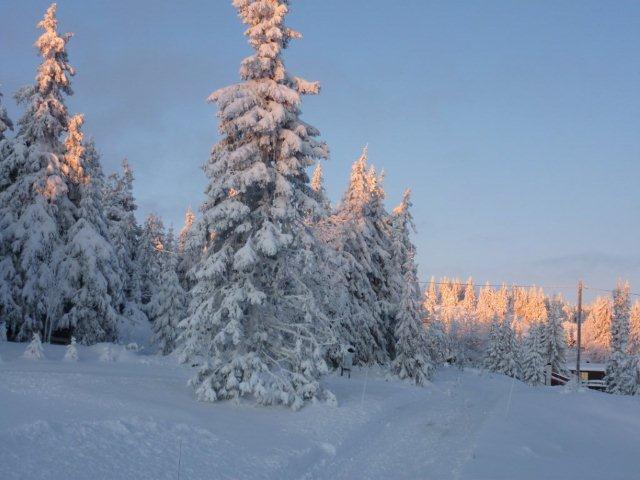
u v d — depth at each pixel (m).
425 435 18.84
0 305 31.78
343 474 13.32
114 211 47.72
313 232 23.11
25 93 34.56
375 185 40.84
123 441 11.61
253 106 20.20
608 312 121.06
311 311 20.80
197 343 19.66
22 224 32.09
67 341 36.53
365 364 38.59
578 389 37.69
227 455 12.45
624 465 14.60
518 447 15.81
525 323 143.88
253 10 20.52
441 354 51.16
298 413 18.94
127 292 48.22
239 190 19.47
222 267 19.20
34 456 9.64
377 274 38.31
